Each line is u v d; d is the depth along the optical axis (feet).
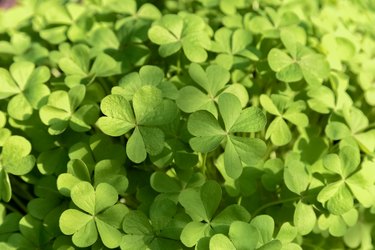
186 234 0.72
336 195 0.77
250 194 0.84
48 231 0.80
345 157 0.79
